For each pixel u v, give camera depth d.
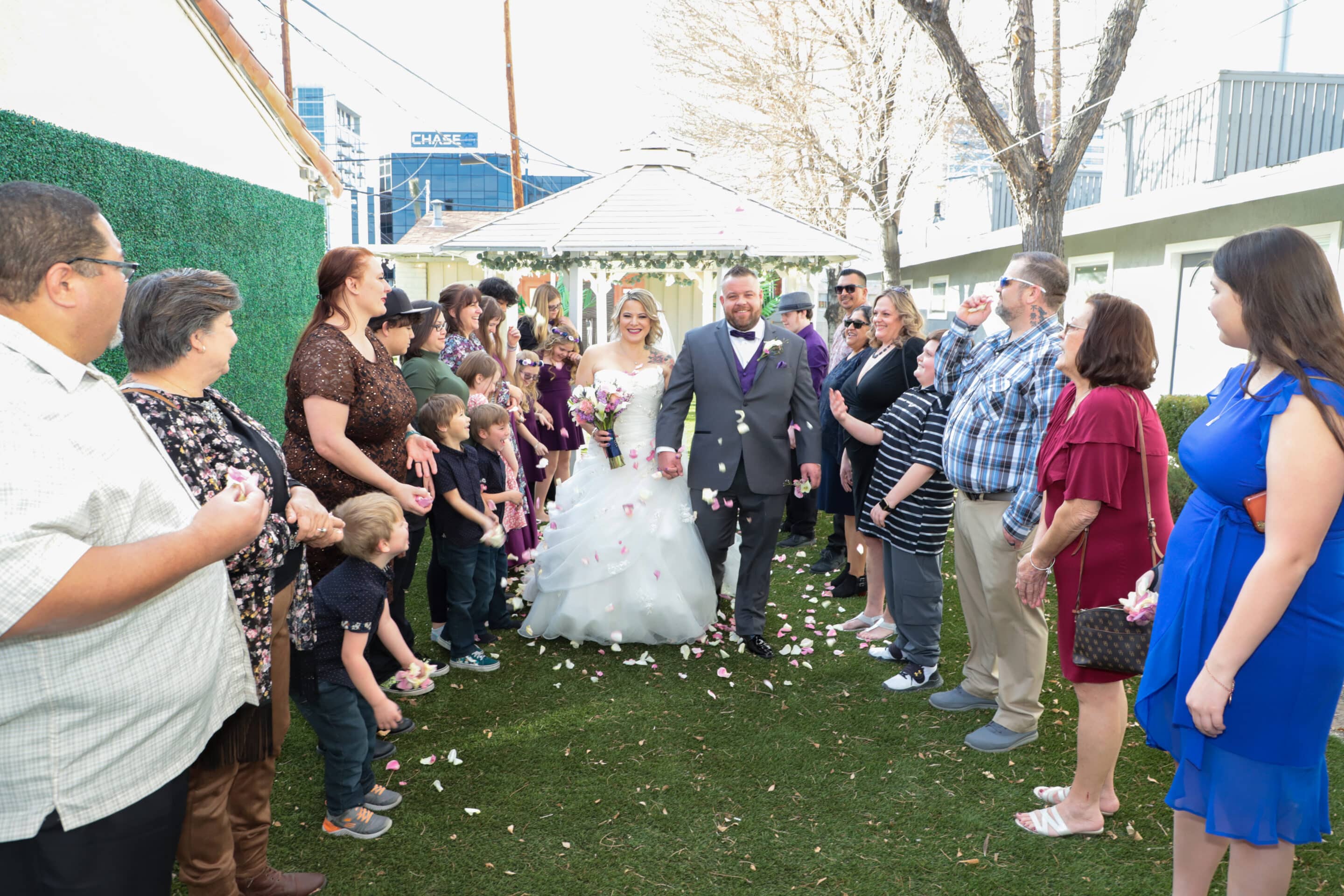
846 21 14.55
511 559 5.41
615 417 4.55
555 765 3.29
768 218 11.55
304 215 8.98
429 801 3.03
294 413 3.13
